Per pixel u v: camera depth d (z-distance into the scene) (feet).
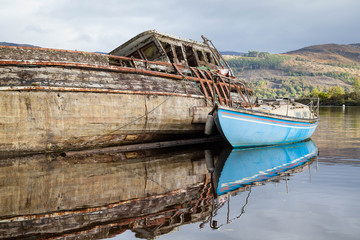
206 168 38.91
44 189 28.84
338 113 183.32
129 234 18.99
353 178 32.73
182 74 57.16
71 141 45.55
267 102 70.59
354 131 82.58
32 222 20.95
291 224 20.49
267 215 22.15
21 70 41.45
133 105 49.29
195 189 29.07
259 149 54.54
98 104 46.03
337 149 53.16
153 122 52.26
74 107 44.29
